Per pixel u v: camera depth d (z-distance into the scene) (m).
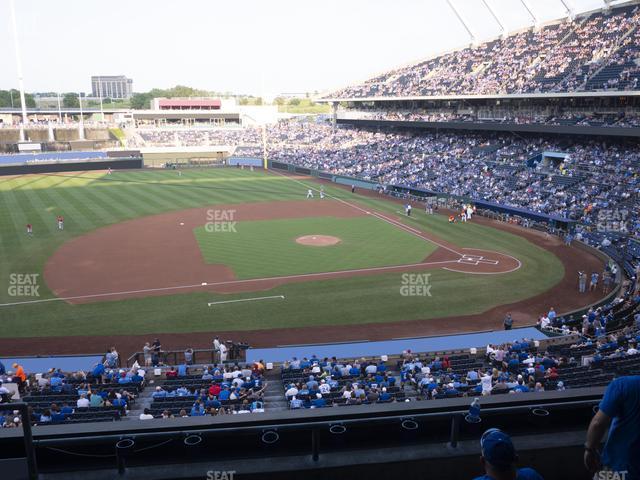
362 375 23.09
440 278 39.28
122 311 33.03
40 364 25.36
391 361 25.78
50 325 30.98
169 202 68.31
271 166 106.00
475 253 45.56
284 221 57.84
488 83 75.75
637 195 50.34
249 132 125.69
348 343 27.30
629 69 57.47
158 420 5.37
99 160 101.62
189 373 24.27
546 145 67.94
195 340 29.27
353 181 83.06
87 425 5.30
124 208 63.97
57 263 42.31
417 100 92.69
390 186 75.25
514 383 19.58
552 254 45.34
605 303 34.00
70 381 22.77
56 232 52.03
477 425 5.77
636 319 28.77
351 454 5.45
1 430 5.16
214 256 44.53
